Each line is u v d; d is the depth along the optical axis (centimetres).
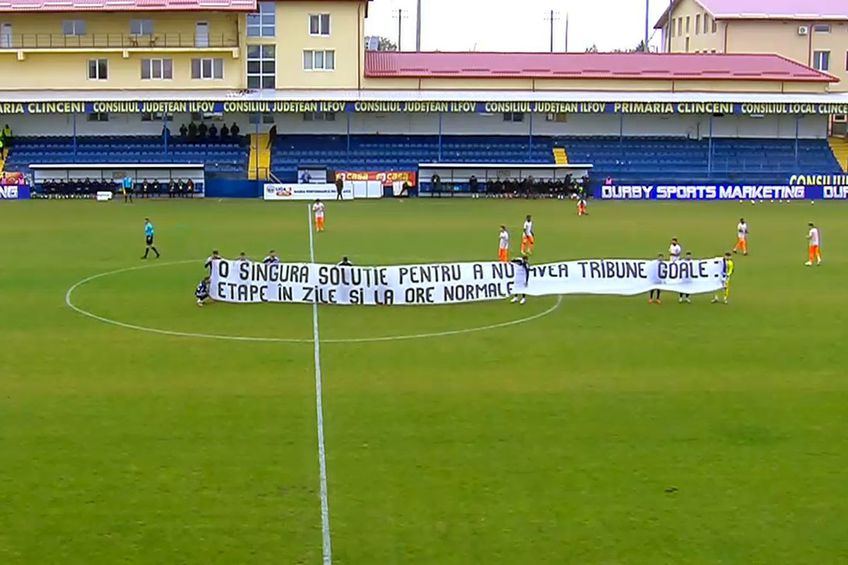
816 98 8881
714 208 7412
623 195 8238
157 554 1512
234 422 2122
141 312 3300
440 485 1778
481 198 8169
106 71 9050
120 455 1920
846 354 2770
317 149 8850
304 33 9119
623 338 2953
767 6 10575
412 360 2670
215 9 8756
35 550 1524
